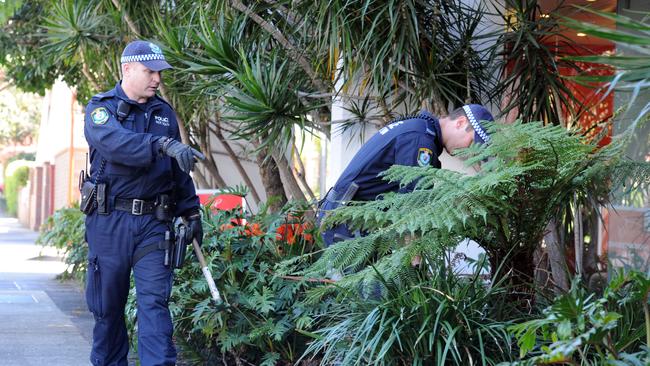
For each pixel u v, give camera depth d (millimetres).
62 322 10273
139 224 6297
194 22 9391
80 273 13305
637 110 5895
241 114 7883
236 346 6953
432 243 5215
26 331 9539
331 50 7395
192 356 7246
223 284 6926
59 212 15492
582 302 4156
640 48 3422
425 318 5020
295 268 6508
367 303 5406
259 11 8539
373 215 5301
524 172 5078
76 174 34219
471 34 7828
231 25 8492
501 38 7582
